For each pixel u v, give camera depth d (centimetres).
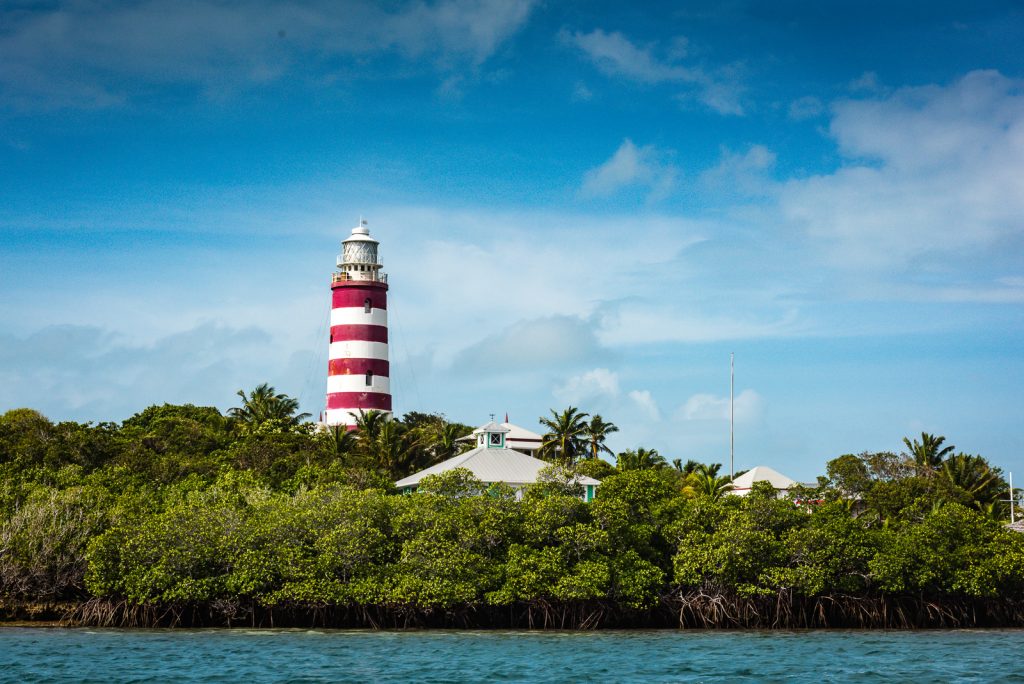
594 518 8588
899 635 8456
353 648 7081
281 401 15712
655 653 7019
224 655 6694
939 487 12400
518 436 16462
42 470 9856
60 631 7838
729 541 8631
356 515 8394
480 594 8231
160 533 8119
